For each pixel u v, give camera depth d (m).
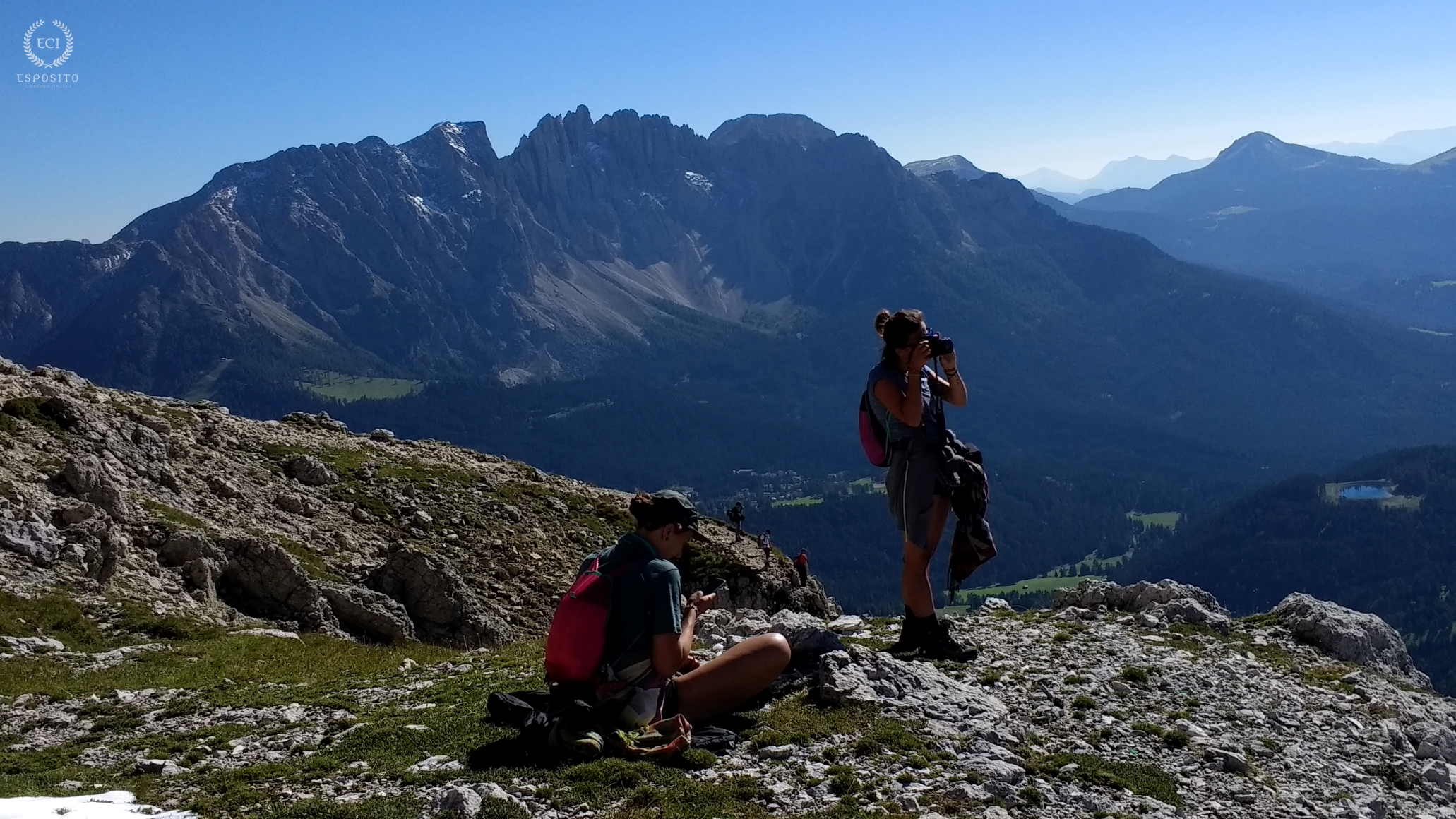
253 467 45.00
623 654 8.88
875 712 9.98
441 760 9.04
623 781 8.27
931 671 11.55
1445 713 14.21
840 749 9.18
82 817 8.18
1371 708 13.38
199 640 24.78
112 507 30.97
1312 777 10.75
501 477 57.09
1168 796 9.41
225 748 10.53
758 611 16.12
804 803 8.12
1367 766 11.46
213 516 37.59
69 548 27.61
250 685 15.66
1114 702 11.89
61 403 37.47
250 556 31.73
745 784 8.31
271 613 31.14
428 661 19.53
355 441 57.72
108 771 9.96
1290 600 17.66
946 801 8.27
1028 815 8.46
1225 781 10.06
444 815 7.59
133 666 20.52
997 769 8.95
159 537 30.78
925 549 11.87
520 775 8.46
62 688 17.39
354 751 9.66
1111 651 14.20
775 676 9.79
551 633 9.02
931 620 12.67
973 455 11.70
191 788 9.06
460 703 11.69
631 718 8.88
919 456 11.48
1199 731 11.13
